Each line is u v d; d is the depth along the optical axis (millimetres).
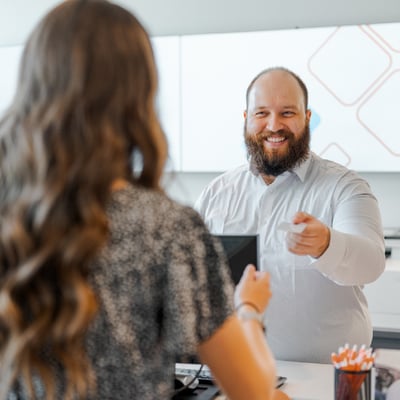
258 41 3635
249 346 899
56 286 812
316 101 3578
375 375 1388
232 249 1547
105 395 840
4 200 843
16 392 867
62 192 808
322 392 1598
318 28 3557
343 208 1969
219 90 3707
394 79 3475
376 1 3553
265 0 3693
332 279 1804
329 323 1981
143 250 851
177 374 1605
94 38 839
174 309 847
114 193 861
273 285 2020
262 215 2105
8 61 3992
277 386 1615
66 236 801
